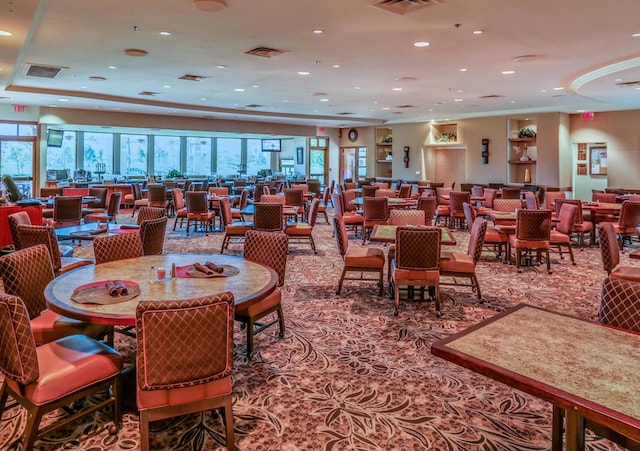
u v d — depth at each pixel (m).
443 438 2.42
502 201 8.39
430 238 4.28
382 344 3.69
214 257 3.63
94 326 2.94
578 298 4.97
